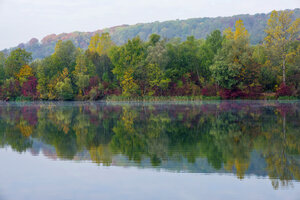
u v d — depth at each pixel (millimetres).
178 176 16609
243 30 94625
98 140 26406
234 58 83125
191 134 28500
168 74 96562
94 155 21219
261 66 84000
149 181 15867
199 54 98250
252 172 17047
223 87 86750
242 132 28906
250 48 85000
